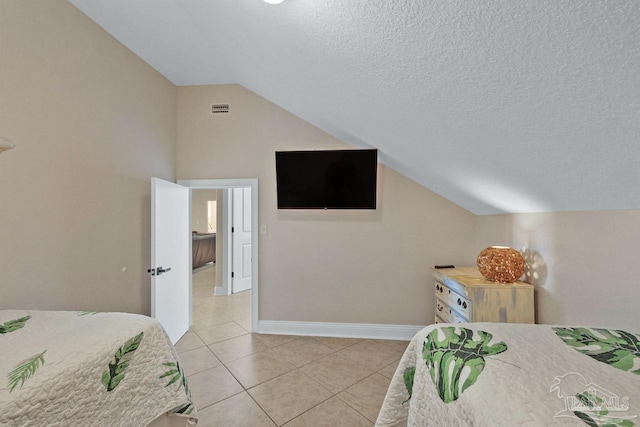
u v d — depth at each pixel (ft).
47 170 5.60
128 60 7.96
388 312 9.96
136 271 8.23
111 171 7.32
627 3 2.00
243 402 6.40
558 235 5.79
